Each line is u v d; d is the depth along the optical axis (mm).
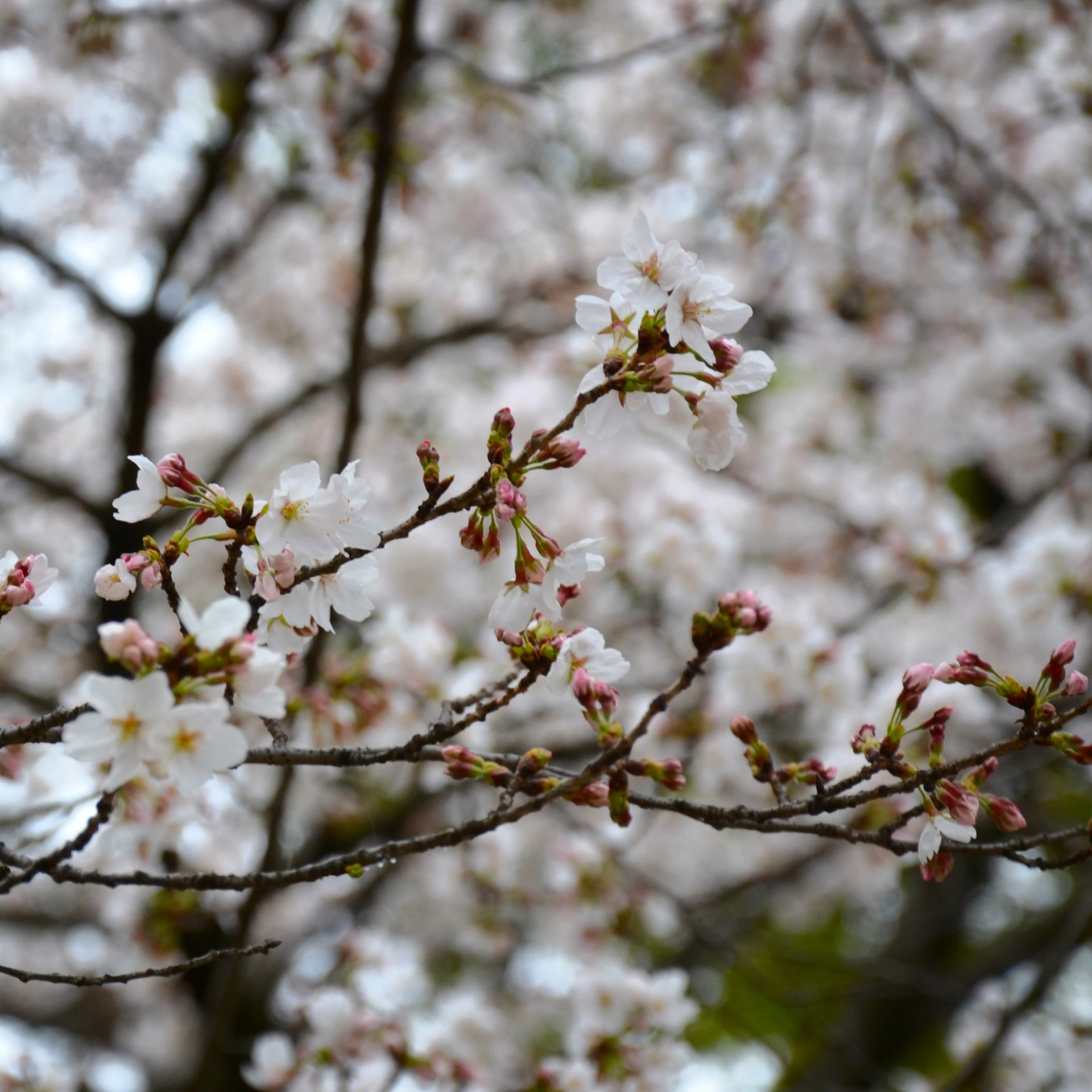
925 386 6711
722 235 6820
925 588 4965
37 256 6035
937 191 6125
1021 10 6492
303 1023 4047
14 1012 6031
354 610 1916
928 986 6094
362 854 1959
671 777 1890
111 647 1550
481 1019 3734
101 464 7418
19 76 6785
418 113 6770
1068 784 7195
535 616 2053
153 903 4184
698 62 6676
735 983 7363
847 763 3854
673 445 6047
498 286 7473
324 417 7195
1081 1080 4809
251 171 6883
